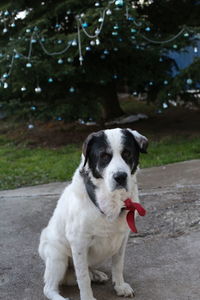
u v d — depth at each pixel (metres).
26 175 7.64
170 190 5.82
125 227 3.13
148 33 9.73
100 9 7.88
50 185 6.90
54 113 9.15
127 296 3.30
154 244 4.20
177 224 4.61
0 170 7.99
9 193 6.62
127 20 8.32
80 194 3.07
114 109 11.68
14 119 9.91
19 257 4.20
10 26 10.16
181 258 3.85
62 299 3.18
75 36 8.30
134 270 3.72
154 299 3.23
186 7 10.74
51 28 10.09
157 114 12.18
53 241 3.32
